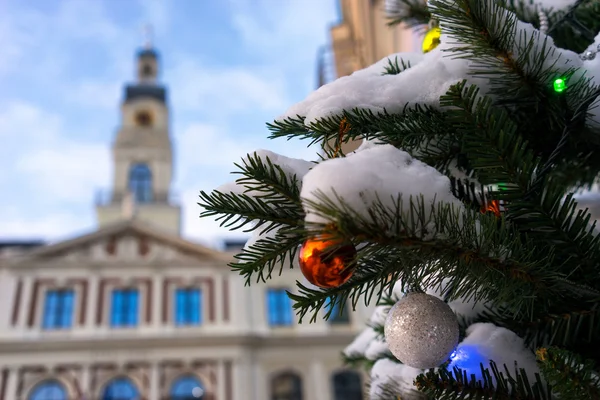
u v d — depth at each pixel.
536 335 1.39
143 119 32.59
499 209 1.30
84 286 20.80
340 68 10.43
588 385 0.99
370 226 0.97
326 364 20.73
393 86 1.36
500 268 1.10
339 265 1.09
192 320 20.80
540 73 1.31
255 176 1.18
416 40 3.17
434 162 1.49
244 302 21.20
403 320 1.20
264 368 20.44
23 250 21.91
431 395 1.17
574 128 1.40
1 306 19.94
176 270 21.47
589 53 1.35
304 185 1.02
